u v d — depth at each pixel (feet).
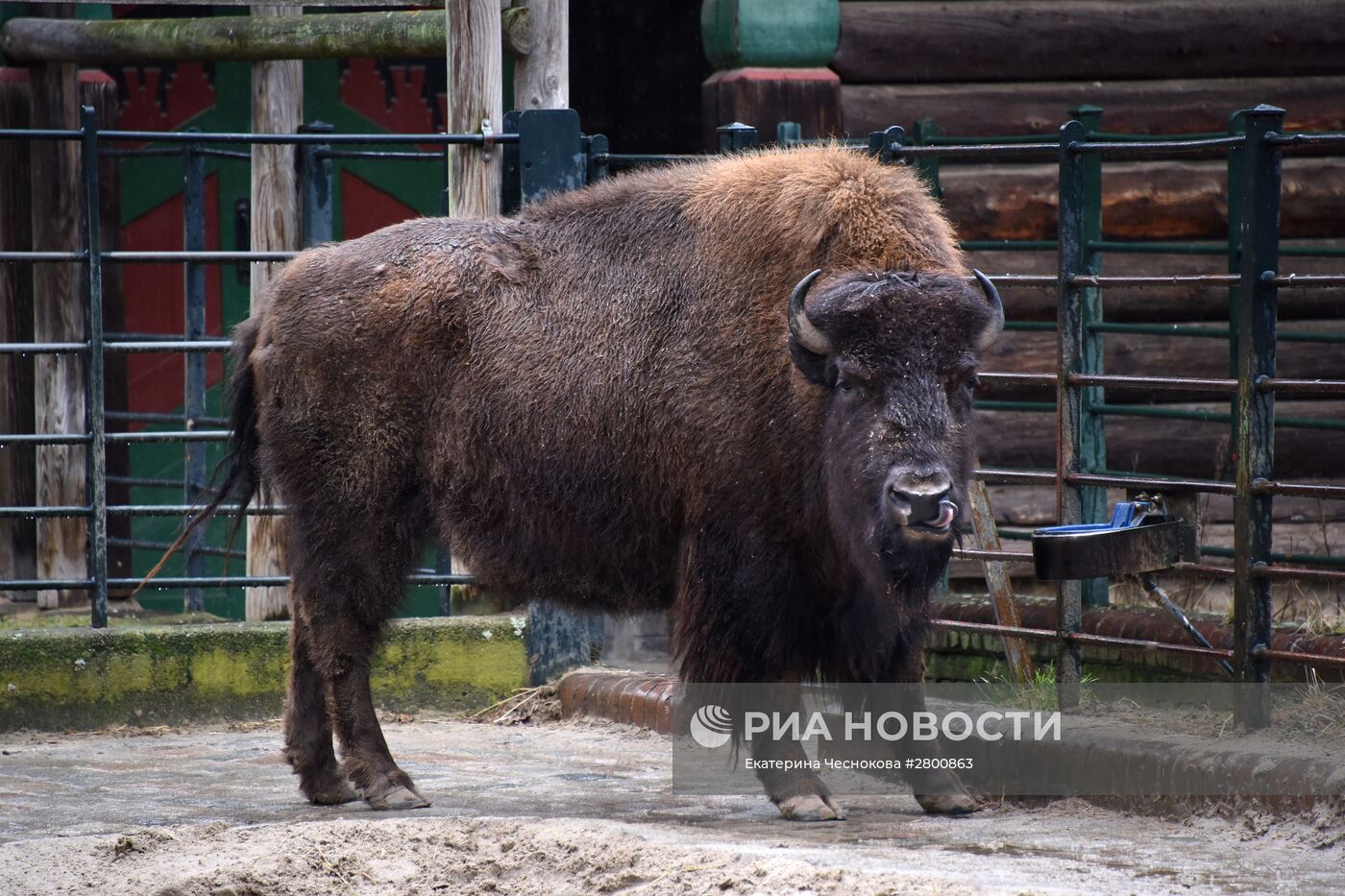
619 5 157.79
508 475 78.07
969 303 67.36
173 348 100.89
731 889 58.13
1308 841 65.46
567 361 77.20
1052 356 123.24
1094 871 60.85
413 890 61.87
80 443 101.24
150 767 88.99
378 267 80.02
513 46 110.83
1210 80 128.98
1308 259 126.62
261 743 97.09
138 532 140.05
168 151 120.47
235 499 95.40
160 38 119.96
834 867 58.39
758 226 74.90
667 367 75.46
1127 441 123.95
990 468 122.01
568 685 105.50
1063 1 126.62
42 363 125.90
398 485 80.02
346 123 145.07
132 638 102.27
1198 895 57.06
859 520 67.41
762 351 73.61
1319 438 123.65
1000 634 87.71
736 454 73.56
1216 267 125.49
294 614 81.56
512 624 107.96
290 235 123.85
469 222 81.71
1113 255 125.08
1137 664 90.48
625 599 79.61
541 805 77.30
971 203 123.24
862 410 67.36
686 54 157.17
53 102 126.62
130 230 142.61
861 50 123.95
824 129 121.49
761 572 73.77
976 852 64.90
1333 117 128.47
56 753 93.71
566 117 104.53
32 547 128.47
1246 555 75.77
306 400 79.92
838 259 72.90
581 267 78.69
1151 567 73.36
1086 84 127.34
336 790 79.10
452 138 103.65
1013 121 125.90
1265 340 76.54
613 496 76.79
